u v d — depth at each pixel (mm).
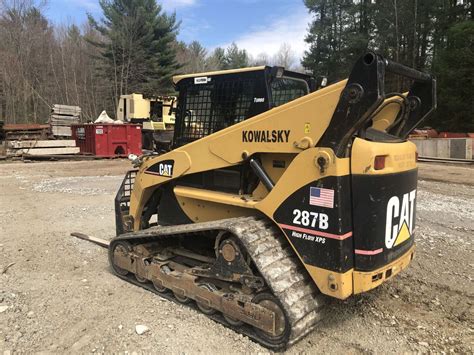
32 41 37000
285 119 3154
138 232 4352
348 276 2957
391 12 29094
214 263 3494
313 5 34250
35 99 37250
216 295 3459
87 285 4402
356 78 2721
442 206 8344
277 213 3225
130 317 3654
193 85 4070
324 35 33906
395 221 3146
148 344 3229
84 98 39750
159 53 38469
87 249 5660
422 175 13070
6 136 17703
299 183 3061
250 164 3508
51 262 5145
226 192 3867
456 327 3549
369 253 2947
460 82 22812
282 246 3273
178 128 4254
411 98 3619
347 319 3664
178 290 3822
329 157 2875
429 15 28516
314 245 3014
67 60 39656
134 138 19078
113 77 38312
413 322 3629
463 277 4617
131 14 37469
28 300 4008
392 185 3051
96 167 15211
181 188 4219
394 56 29094
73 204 8609
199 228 3529
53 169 14547
